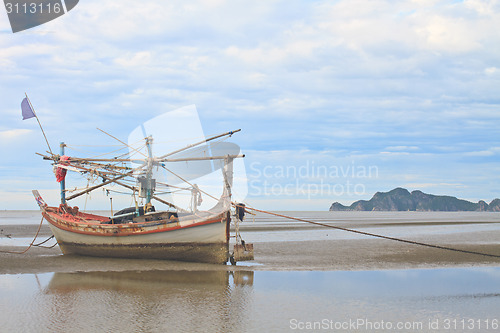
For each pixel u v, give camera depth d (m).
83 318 13.64
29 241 35.81
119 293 16.91
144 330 12.61
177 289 17.66
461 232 49.12
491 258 25.94
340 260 25.02
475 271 21.73
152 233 24.02
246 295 16.70
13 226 58.03
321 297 16.45
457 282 19.12
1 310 14.37
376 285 18.50
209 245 23.44
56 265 22.75
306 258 25.78
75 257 25.55
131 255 24.80
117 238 24.80
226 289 17.69
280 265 23.27
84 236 25.81
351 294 16.92
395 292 17.31
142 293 16.94
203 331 12.59
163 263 23.52
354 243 34.25
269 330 12.71
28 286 17.95
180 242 23.75
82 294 16.67
